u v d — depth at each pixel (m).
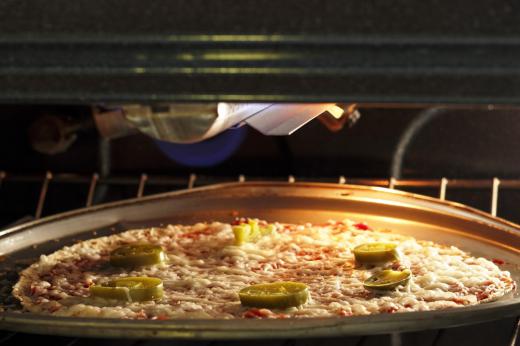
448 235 0.83
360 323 0.63
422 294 0.70
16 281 0.76
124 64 0.44
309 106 0.65
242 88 0.44
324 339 0.67
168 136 0.63
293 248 0.80
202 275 0.75
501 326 0.69
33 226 0.85
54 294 0.72
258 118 0.64
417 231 0.84
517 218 1.00
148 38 0.44
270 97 0.44
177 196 0.92
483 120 1.00
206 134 0.62
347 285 0.72
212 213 0.90
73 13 0.44
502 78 0.43
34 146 1.01
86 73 0.44
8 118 1.06
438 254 0.78
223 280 0.74
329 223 0.86
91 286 0.71
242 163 1.05
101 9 0.44
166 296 0.71
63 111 1.05
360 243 0.81
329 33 0.43
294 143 1.03
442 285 0.71
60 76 0.45
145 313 0.68
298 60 0.43
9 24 0.44
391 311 0.67
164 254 0.78
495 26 0.42
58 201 1.08
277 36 0.43
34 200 1.08
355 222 0.86
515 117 0.99
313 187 0.92
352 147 1.02
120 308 0.68
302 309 0.68
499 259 0.78
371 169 1.02
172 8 0.44
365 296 0.70
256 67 0.44
